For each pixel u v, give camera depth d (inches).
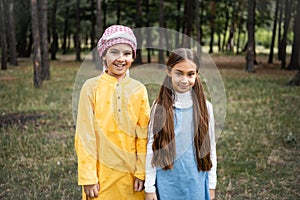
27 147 238.8
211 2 1075.3
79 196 172.9
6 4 837.2
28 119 313.0
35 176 194.2
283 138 263.1
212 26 1214.3
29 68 761.6
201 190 109.4
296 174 202.4
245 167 210.8
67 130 280.1
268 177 197.9
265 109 356.8
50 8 1109.7
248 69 711.1
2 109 347.6
